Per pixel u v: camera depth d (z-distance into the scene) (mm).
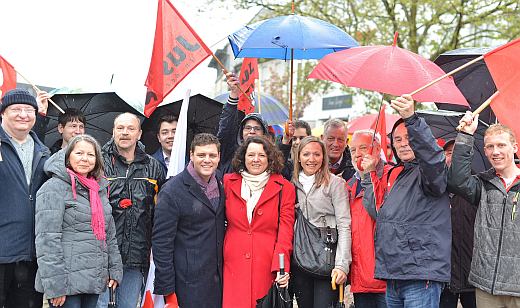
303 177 5520
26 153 5273
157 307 5609
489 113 6301
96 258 4988
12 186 5055
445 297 5609
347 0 15203
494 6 14055
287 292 5004
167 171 6504
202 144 5180
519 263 4605
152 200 5641
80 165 5035
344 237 5273
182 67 6113
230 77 6219
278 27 6109
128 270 5574
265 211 5266
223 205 5320
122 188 5523
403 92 4641
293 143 6523
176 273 5164
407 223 4719
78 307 4957
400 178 4934
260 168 5344
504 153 4715
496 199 4754
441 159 4570
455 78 6434
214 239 5223
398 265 4684
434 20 14258
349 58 5066
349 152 6688
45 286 4742
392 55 4867
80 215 4953
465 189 4770
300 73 20391
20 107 5160
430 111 7004
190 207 5152
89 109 7062
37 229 4832
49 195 4871
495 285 4656
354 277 5352
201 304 5133
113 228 5230
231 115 6250
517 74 4805
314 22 6246
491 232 4738
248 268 5180
